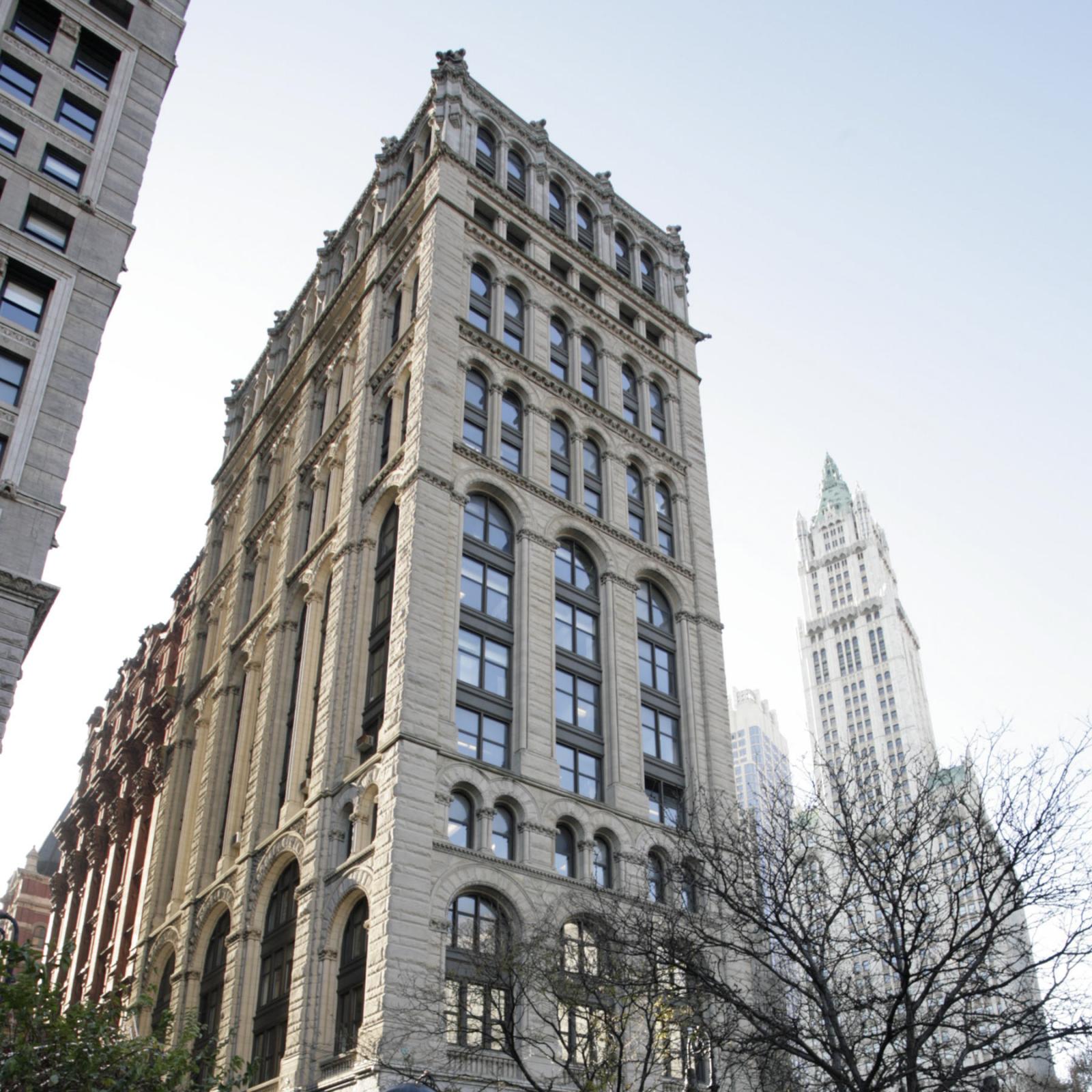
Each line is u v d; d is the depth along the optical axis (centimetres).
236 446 7669
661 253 7056
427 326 5156
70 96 4581
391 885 3681
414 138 6488
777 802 3381
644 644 5306
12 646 3484
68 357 4028
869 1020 2842
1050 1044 2683
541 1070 3638
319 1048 3806
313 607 5303
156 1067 2361
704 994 3064
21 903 11712
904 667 18900
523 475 5169
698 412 6488
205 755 6219
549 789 4344
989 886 3050
